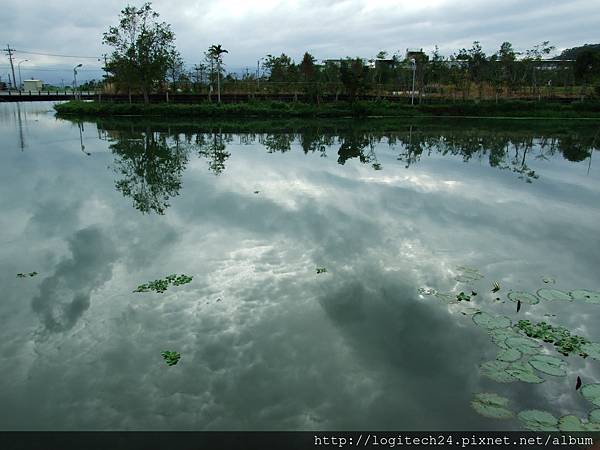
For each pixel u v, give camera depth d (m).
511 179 15.67
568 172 17.17
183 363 5.32
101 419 4.50
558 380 5.04
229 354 5.50
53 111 44.53
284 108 44.12
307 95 47.12
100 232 9.58
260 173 15.75
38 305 6.62
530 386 4.96
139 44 40.56
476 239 9.50
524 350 5.54
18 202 11.77
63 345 5.68
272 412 4.60
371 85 47.03
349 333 5.97
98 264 7.99
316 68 49.19
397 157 20.09
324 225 10.12
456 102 45.97
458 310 6.58
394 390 4.93
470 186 14.42
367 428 4.40
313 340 5.80
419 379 5.11
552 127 35.34
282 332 5.96
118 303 6.64
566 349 5.58
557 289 7.25
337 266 7.97
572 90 49.25
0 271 7.70
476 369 5.28
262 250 8.62
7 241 9.05
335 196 12.66
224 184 13.95
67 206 11.45
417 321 6.29
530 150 23.03
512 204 12.34
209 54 44.91
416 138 27.86
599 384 4.96
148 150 21.09
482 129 33.84
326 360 5.41
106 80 49.12
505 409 4.60
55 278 7.45
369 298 6.88
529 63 47.19
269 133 30.06
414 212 11.34
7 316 6.33
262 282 7.31
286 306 6.60
